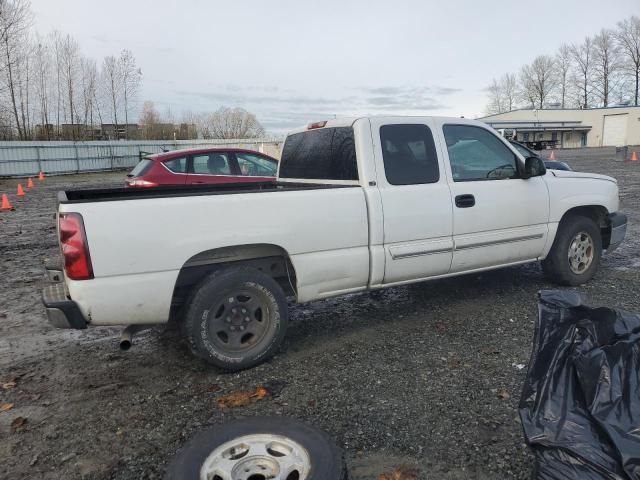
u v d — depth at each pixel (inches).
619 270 241.9
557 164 404.5
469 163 187.6
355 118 170.6
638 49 3189.0
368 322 183.8
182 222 135.7
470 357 150.5
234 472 85.4
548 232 203.3
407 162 172.2
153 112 2078.0
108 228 127.8
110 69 1895.9
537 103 3757.4
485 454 104.4
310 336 172.2
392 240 166.2
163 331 183.3
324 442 89.7
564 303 97.8
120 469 104.2
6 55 1568.7
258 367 149.4
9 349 170.4
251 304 148.1
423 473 99.2
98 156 1336.1
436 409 122.2
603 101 3417.8
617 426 79.7
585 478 78.7
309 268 153.3
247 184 209.3
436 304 201.2
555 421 85.5
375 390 132.6
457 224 178.7
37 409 129.3
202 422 120.6
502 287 220.2
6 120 1587.1
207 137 2236.7
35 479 101.7
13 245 352.5
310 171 192.1
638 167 908.0
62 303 127.1
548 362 92.0
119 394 136.3
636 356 85.0
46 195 737.6
